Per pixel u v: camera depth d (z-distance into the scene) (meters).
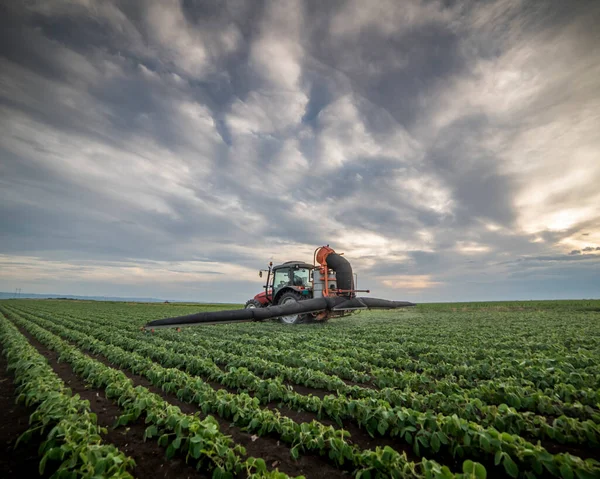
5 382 7.29
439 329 15.06
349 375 7.43
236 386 6.90
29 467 3.78
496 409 4.55
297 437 4.32
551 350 9.22
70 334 13.97
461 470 3.77
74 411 4.67
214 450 3.77
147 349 10.30
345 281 18.69
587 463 3.16
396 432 4.40
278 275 20.47
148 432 4.41
